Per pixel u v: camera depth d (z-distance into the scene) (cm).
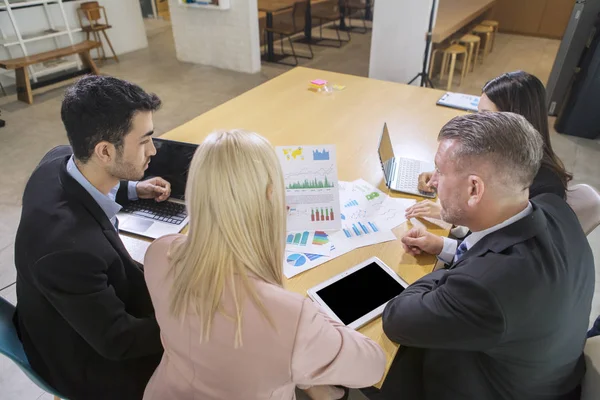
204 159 67
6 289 209
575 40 362
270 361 67
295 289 115
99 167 101
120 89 97
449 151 90
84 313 91
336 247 130
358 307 107
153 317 105
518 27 698
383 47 404
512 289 78
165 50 626
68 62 510
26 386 167
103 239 98
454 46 451
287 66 557
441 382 102
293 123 213
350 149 187
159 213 142
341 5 680
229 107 233
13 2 470
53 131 382
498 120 87
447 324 83
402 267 123
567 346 88
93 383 110
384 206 150
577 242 91
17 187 296
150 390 85
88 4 527
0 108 431
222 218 66
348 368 74
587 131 355
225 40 526
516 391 92
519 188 85
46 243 90
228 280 67
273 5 535
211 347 68
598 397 97
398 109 230
